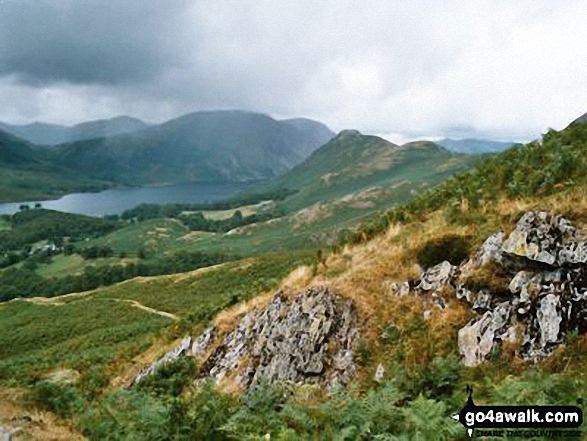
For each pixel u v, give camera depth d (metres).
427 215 18.39
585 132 17.47
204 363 20.12
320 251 19.48
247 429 8.78
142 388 19.50
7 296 197.38
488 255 13.68
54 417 15.24
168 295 103.19
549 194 14.30
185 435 8.95
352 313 14.91
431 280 14.51
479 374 10.66
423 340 12.86
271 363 15.88
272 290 21.52
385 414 8.05
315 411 8.62
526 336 11.44
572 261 11.61
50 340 75.81
